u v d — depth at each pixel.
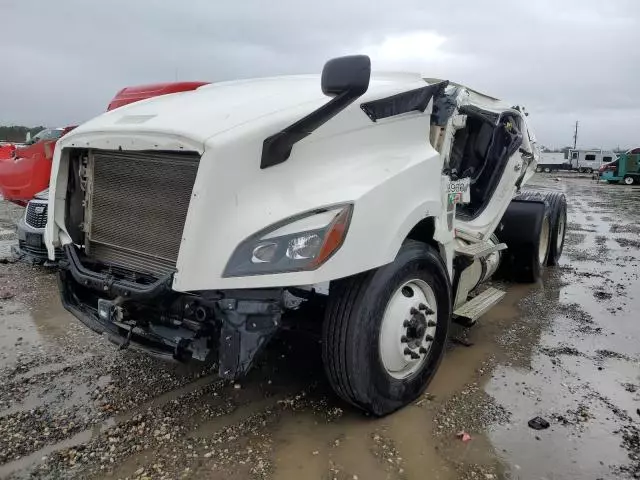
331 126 3.09
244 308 2.75
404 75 4.04
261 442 3.09
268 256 2.68
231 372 2.78
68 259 3.38
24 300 5.63
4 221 10.72
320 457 2.95
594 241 10.10
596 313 5.55
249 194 2.79
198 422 3.29
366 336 3.07
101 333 3.31
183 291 2.73
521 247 6.45
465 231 4.77
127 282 3.00
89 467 2.84
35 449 2.99
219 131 2.78
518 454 3.02
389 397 3.33
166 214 2.98
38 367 4.03
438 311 3.70
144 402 3.53
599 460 2.98
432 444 3.09
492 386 3.84
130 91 4.62
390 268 3.16
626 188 29.36
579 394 3.74
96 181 3.33
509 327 5.10
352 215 2.83
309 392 3.68
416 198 3.36
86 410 3.41
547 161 58.69
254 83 4.06
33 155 6.87
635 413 3.48
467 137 5.31
